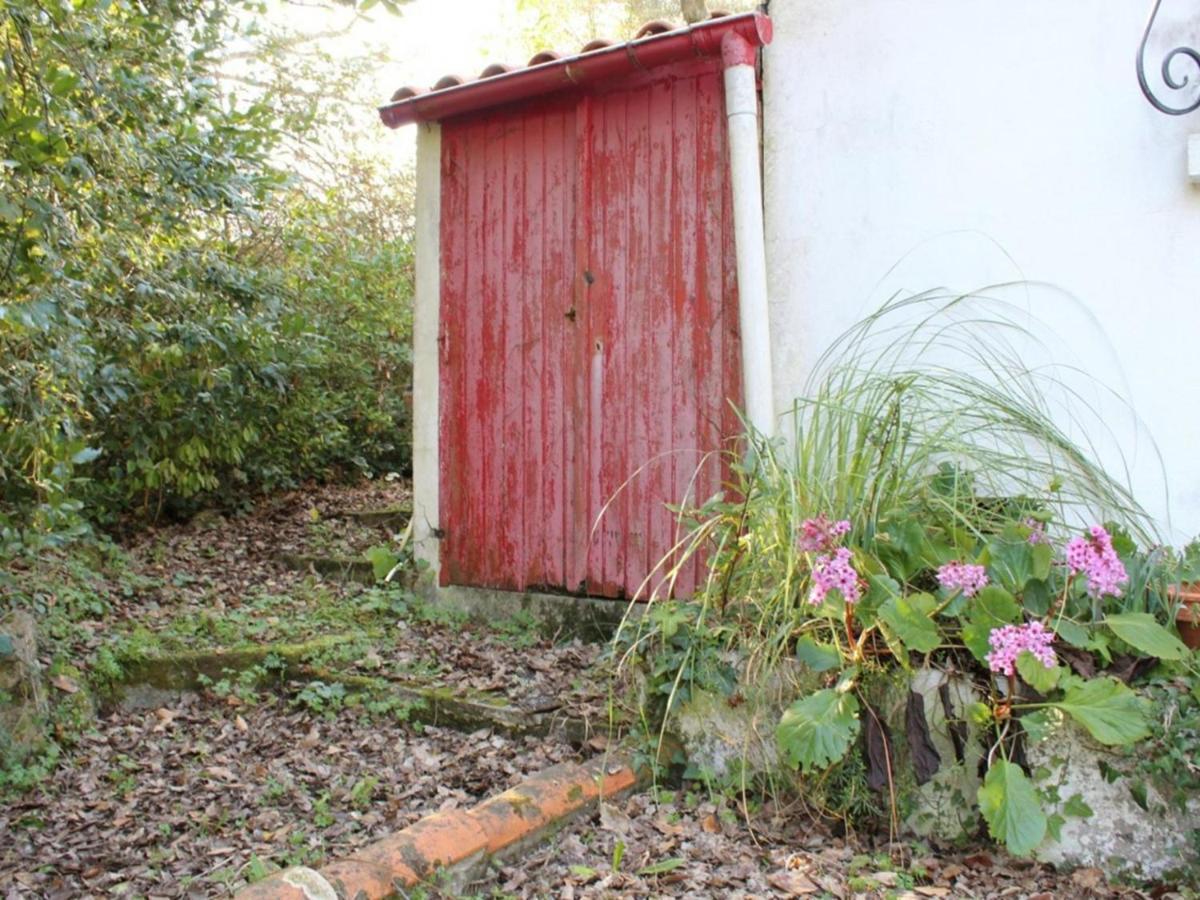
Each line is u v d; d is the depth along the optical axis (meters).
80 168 3.66
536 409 4.77
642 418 4.44
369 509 6.98
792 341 4.05
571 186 4.65
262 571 5.68
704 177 4.27
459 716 3.76
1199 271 3.30
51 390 3.79
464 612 4.97
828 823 2.98
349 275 7.85
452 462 5.05
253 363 6.10
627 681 3.55
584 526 4.61
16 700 3.48
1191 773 2.54
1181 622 2.92
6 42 3.12
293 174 7.51
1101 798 2.67
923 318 3.76
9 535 3.60
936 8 3.74
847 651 2.91
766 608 3.10
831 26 3.96
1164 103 3.35
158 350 5.39
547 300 4.73
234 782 3.34
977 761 2.81
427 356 5.12
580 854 2.83
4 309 3.07
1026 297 3.58
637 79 4.43
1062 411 3.52
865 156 3.89
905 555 3.02
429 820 2.74
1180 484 3.34
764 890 2.60
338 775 3.38
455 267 5.03
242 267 6.15
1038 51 3.56
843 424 3.35
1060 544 3.13
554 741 3.54
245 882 2.65
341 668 4.18
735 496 4.14
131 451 6.03
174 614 4.76
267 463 7.11
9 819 3.09
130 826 3.05
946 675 2.83
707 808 3.06
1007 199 3.62
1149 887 2.60
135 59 4.36
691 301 4.31
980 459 3.26
